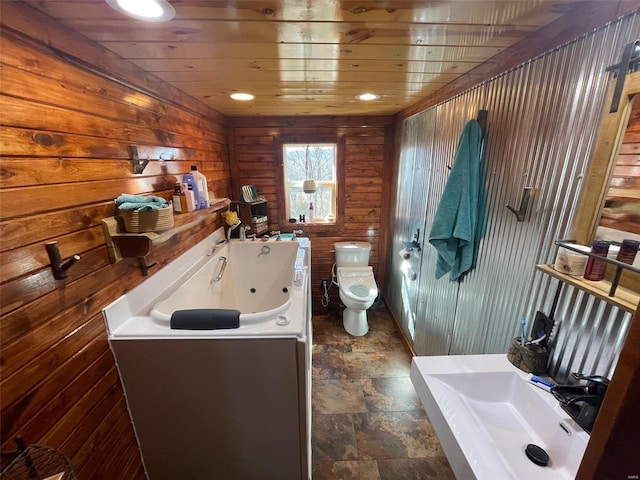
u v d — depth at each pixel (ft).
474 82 4.80
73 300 3.23
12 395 2.53
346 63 4.34
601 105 2.68
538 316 3.55
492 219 4.47
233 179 9.67
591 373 2.94
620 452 1.65
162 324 4.15
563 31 3.06
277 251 8.77
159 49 3.73
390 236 10.32
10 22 2.53
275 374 4.15
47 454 2.81
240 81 5.27
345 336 9.28
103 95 3.71
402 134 8.70
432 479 5.05
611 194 2.58
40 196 2.82
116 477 3.93
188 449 4.57
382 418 6.23
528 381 3.41
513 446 3.11
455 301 5.74
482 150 4.62
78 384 3.29
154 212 3.84
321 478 5.06
